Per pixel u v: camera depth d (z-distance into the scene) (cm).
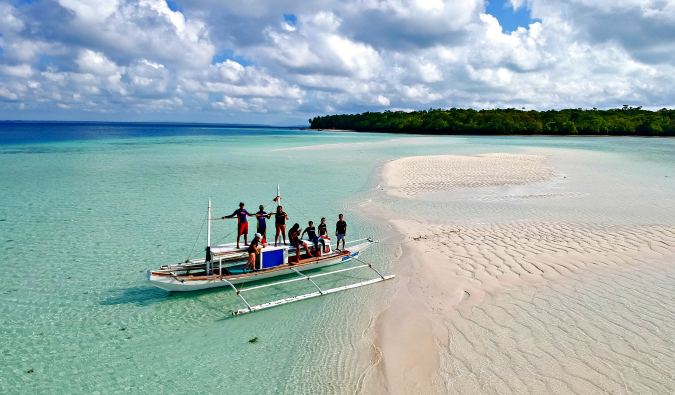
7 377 789
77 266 1355
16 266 1344
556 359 752
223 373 804
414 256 1411
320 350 872
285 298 1136
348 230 1800
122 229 1780
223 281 1168
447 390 704
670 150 6003
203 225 1877
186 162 4191
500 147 6212
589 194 2352
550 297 998
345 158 4578
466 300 1032
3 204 2202
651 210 1888
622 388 663
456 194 2477
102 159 4409
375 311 1034
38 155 4759
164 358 857
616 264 1185
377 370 786
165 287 1115
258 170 3594
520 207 2061
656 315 879
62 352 877
